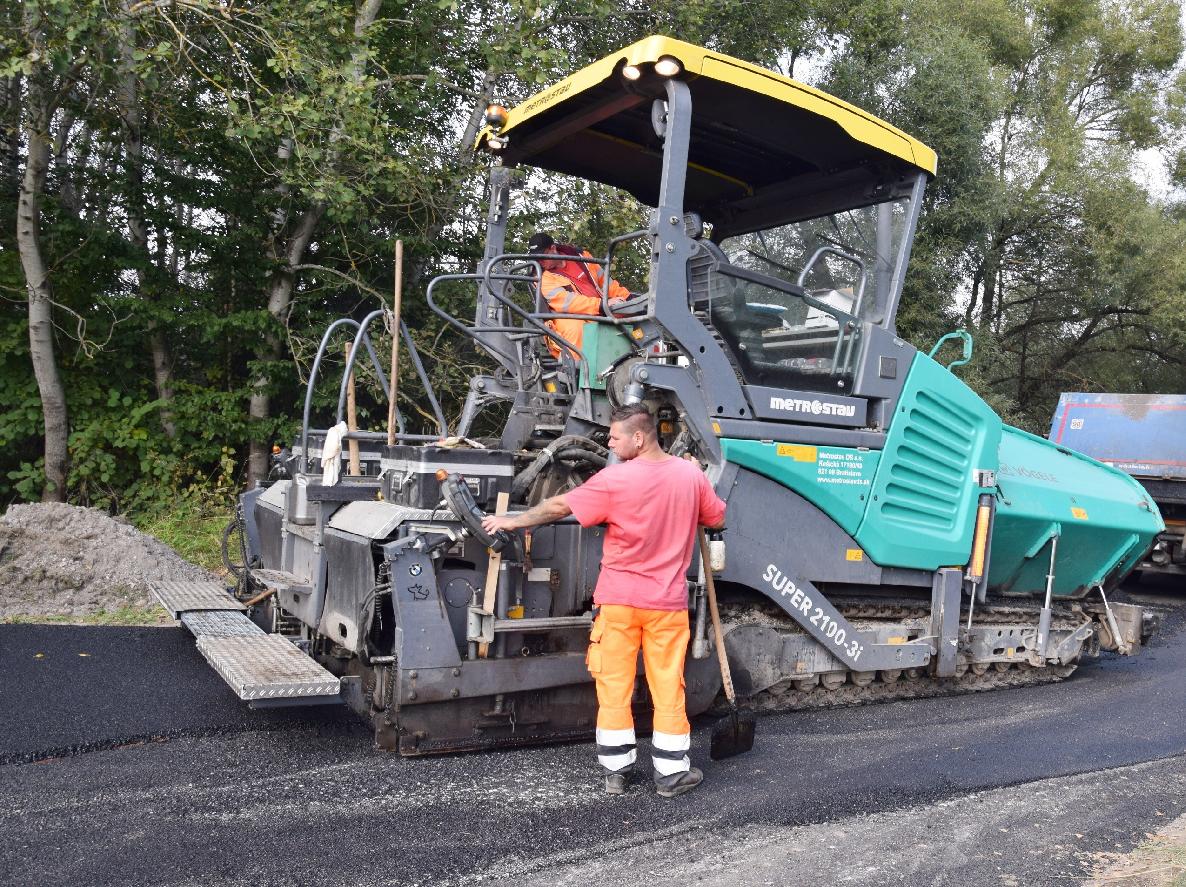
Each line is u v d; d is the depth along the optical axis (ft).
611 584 12.48
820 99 15.02
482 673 13.25
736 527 15.10
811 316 16.33
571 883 9.95
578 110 16.11
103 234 32.37
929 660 17.76
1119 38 70.54
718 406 14.74
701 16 37.29
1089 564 21.90
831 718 16.90
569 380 18.06
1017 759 14.90
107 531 23.90
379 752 13.67
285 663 13.24
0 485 33.55
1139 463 35.17
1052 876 10.55
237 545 29.91
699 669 15.16
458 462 13.62
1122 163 61.41
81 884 9.46
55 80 29.68
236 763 13.12
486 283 16.44
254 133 28.19
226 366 37.45
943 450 17.76
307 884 9.67
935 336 51.47
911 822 12.02
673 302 14.26
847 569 16.49
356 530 13.61
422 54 35.06
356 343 15.53
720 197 19.51
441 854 10.48
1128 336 70.90
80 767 12.76
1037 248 64.69
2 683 15.83
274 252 35.78
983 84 52.26
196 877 9.71
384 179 32.04
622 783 12.50
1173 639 27.37
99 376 34.96
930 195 53.11
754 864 10.57
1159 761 15.23
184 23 29.94
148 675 16.89
